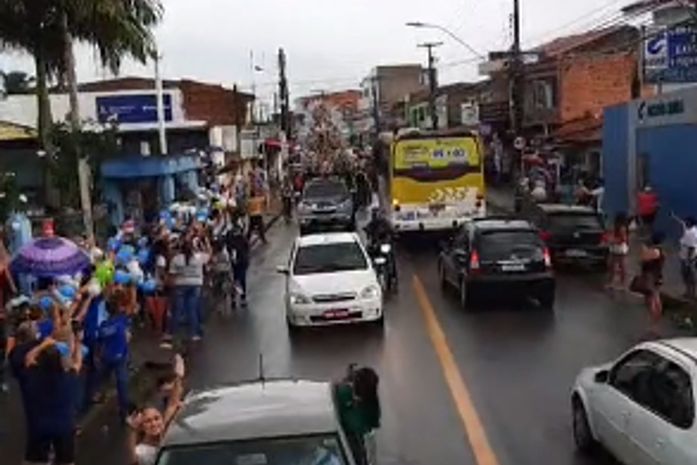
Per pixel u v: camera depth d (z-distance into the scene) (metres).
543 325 19.69
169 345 18.97
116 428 13.27
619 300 22.66
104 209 29.03
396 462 11.34
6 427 13.66
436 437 12.27
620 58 57.06
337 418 7.16
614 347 17.36
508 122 66.06
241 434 6.82
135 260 20.06
